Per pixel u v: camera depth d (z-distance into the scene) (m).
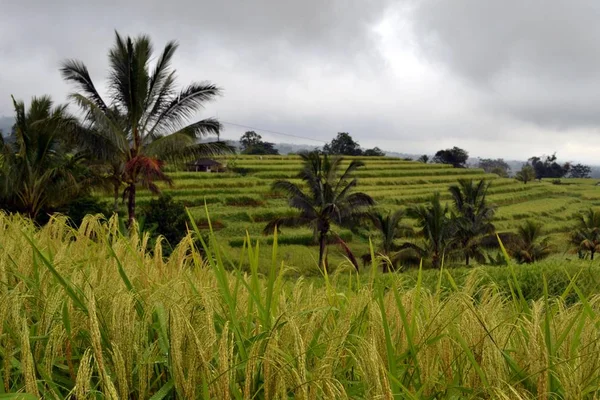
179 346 1.61
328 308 2.07
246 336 1.99
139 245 3.66
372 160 94.19
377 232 42.38
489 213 36.41
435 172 83.56
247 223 43.19
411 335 1.89
